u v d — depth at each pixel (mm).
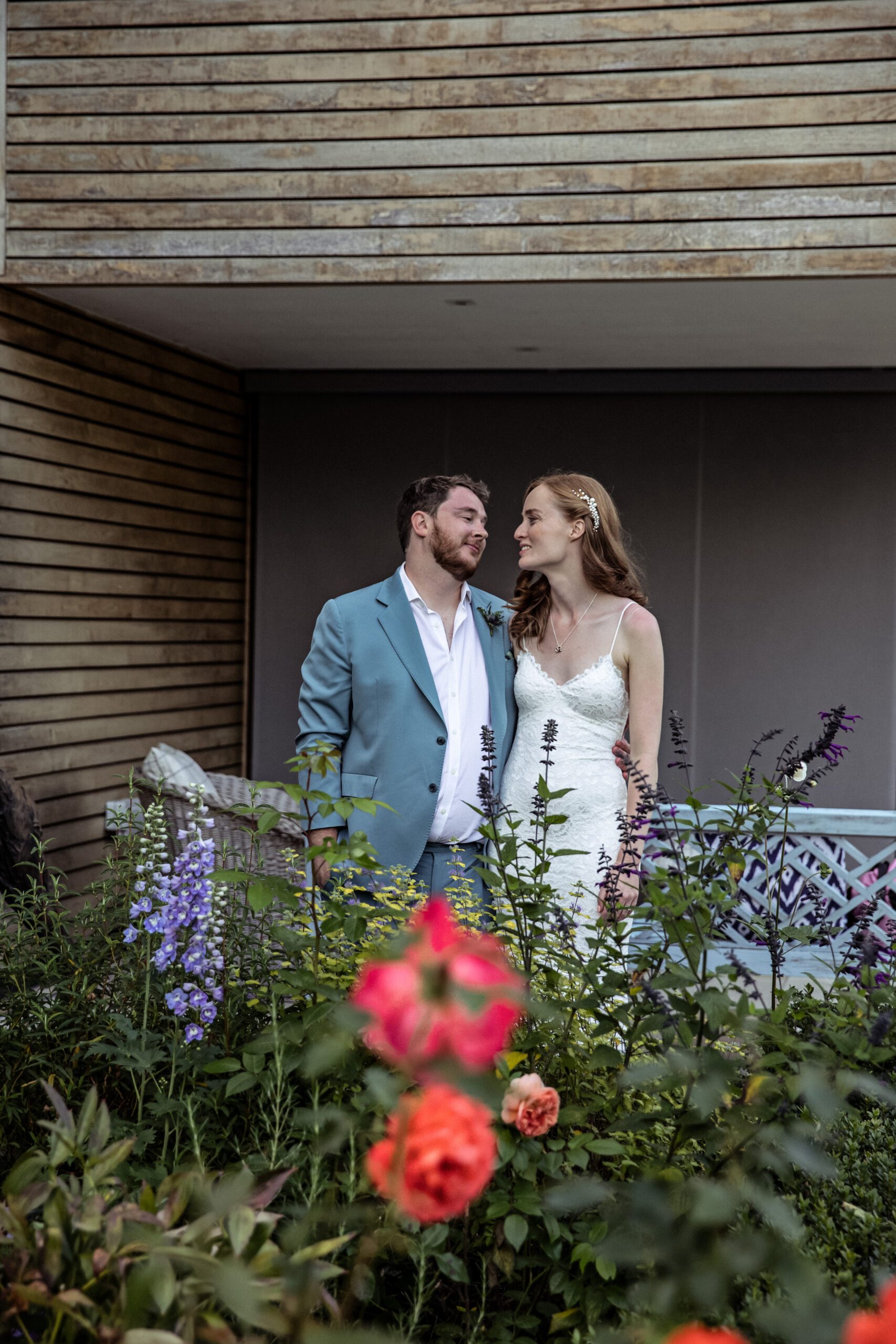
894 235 4109
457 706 2871
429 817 2768
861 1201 1725
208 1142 1888
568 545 2945
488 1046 1023
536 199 4305
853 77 4105
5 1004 2154
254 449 6496
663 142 4223
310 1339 1061
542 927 2195
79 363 4984
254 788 1906
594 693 2896
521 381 6105
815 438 5977
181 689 5926
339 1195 1670
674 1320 1323
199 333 5441
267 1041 1753
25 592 4691
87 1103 1492
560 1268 1665
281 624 6430
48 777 4852
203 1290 1237
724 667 6055
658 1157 1796
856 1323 905
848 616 5977
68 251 4520
